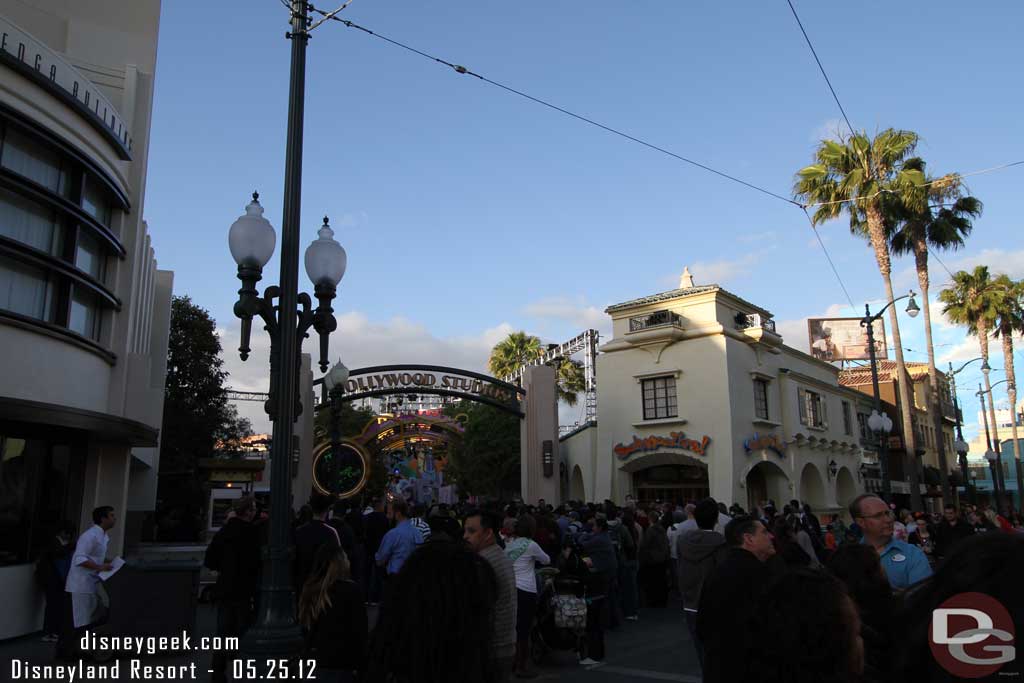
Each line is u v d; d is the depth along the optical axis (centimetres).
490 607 321
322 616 451
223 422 3581
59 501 1188
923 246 2780
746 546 493
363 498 2109
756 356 2698
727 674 244
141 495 2161
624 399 2734
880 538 498
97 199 1279
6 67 1058
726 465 2422
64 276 1153
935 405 2769
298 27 704
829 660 211
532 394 2369
